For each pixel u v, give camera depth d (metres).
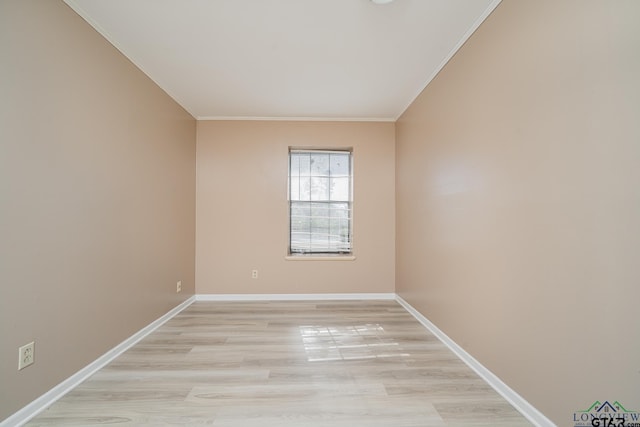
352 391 1.96
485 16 2.12
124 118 2.58
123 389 1.98
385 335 2.93
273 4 2.04
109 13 2.11
